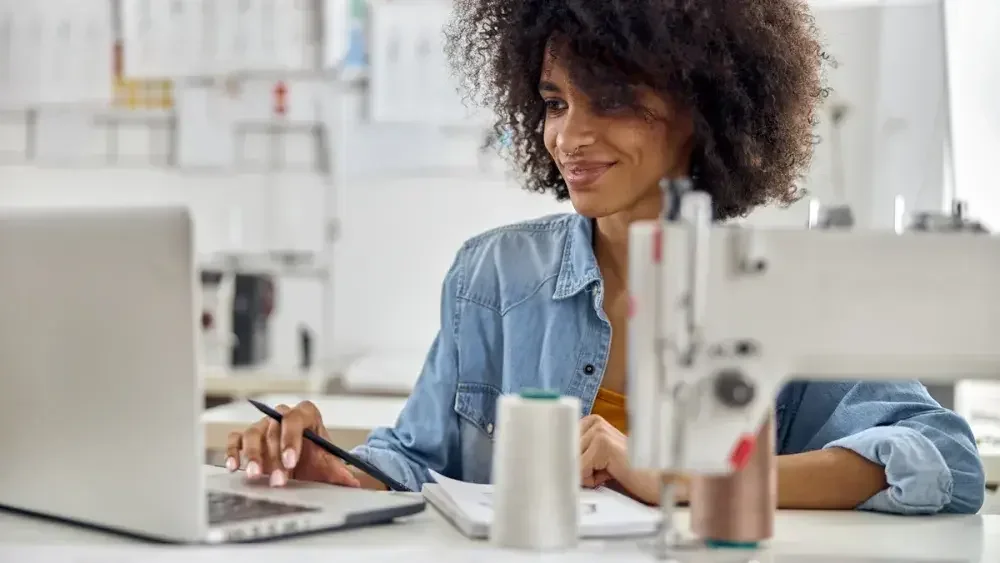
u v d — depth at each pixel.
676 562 1.10
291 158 4.64
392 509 1.28
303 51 4.39
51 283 1.17
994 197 3.45
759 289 1.11
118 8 4.43
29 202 4.69
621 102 1.60
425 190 4.65
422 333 4.67
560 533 1.15
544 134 1.79
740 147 1.71
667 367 1.09
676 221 1.10
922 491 1.45
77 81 4.42
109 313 1.13
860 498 1.50
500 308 1.88
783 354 1.12
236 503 1.30
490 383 1.88
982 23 3.51
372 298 4.67
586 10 1.60
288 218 4.64
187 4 4.33
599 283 1.78
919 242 1.13
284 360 4.65
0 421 1.28
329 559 1.09
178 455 1.12
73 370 1.18
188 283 1.07
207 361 4.18
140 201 4.67
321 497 1.35
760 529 1.17
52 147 4.67
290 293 4.66
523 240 1.92
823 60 1.97
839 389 1.75
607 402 1.79
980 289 1.14
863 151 3.04
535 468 1.14
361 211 4.66
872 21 3.03
